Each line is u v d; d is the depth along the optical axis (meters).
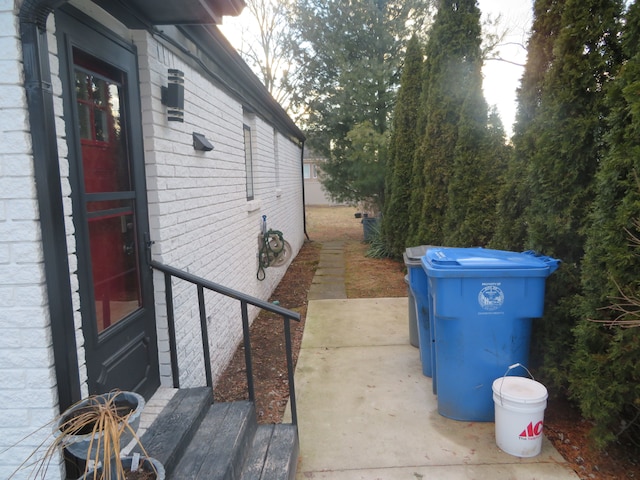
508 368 3.14
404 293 7.39
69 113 2.14
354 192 13.96
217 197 4.39
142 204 2.93
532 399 2.76
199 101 3.87
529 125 3.73
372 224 13.54
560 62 3.18
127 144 2.78
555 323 3.31
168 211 3.17
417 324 4.46
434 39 6.82
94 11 2.40
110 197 2.52
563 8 3.35
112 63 2.57
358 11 14.64
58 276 1.91
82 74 2.37
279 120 8.93
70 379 1.96
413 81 9.51
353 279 8.66
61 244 1.93
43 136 1.83
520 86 3.83
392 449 2.97
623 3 2.96
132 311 2.81
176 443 2.24
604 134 2.85
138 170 2.87
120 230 2.71
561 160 3.17
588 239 2.87
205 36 3.69
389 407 3.54
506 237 3.96
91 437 1.50
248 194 6.60
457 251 3.49
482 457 2.86
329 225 19.36
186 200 3.53
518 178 3.87
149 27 2.88
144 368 2.89
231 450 2.33
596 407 2.65
